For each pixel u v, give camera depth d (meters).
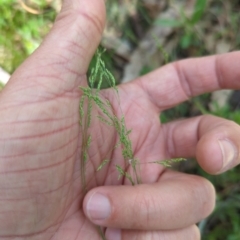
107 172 0.14
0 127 0.11
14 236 0.12
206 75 0.15
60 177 0.12
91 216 0.12
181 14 0.21
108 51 0.21
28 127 0.11
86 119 0.12
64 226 0.13
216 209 0.20
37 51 0.12
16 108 0.11
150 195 0.13
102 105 0.13
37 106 0.11
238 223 0.21
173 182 0.13
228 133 0.13
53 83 0.11
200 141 0.13
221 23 0.23
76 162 0.13
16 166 0.11
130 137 0.14
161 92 0.15
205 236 0.21
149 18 0.22
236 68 0.15
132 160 0.13
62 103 0.12
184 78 0.15
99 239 0.13
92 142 0.13
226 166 0.13
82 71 0.12
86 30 0.12
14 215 0.12
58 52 0.11
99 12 0.12
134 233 0.13
